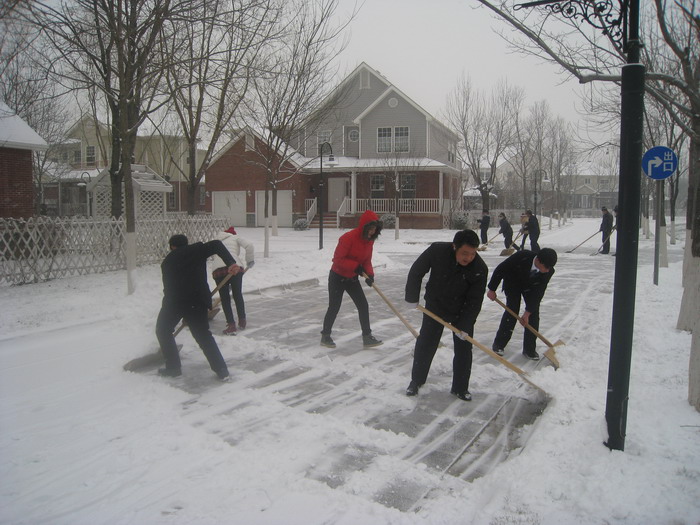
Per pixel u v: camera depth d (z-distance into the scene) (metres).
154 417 4.20
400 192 30.33
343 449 3.73
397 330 7.33
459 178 36.06
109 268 11.09
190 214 14.02
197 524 2.80
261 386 5.02
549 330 7.38
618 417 3.40
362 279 12.27
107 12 8.48
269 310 8.58
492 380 5.26
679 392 4.47
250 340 6.54
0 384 4.89
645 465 3.19
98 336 6.53
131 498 3.05
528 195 46.44
